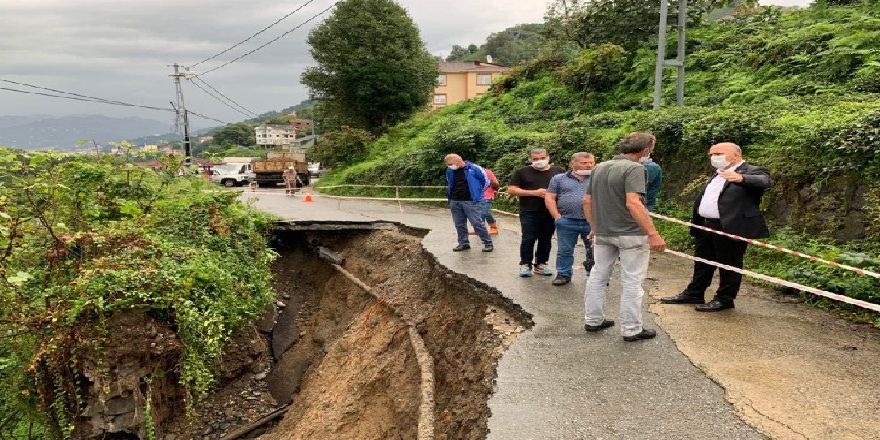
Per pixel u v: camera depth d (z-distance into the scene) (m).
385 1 33.31
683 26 14.59
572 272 7.34
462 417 4.64
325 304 11.43
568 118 19.70
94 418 6.60
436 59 37.16
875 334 5.07
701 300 6.02
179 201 9.02
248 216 10.13
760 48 15.82
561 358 4.80
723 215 5.52
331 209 16.12
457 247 9.39
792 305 5.95
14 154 7.27
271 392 8.76
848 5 15.53
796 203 7.66
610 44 19.83
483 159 16.98
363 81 31.75
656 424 3.68
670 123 10.60
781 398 3.92
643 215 4.67
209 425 7.72
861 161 6.89
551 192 6.86
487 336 5.70
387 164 21.30
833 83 11.74
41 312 6.26
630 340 5.05
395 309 8.61
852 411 3.71
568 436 3.60
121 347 6.54
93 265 6.60
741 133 9.15
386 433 6.12
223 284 7.47
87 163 8.63
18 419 6.83
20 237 6.58
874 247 6.38
